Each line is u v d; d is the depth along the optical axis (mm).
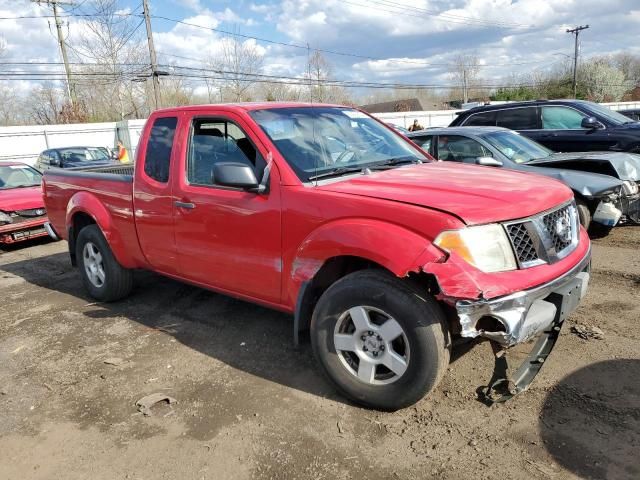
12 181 10250
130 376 3918
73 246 5883
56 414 3477
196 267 4266
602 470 2580
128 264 5145
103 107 41906
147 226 4629
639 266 5613
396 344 3174
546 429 2916
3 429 3348
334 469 2758
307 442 2990
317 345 3379
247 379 3750
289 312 3740
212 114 4078
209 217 3977
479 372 3561
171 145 4379
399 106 55625
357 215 3111
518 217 2967
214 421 3262
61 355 4379
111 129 27062
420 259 2805
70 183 5664
